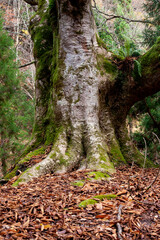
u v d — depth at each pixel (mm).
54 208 2545
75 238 1955
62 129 5543
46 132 5891
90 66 6023
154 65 6453
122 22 14766
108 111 6641
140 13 21766
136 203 2746
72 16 5863
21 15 22672
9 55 9742
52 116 5906
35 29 7582
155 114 11273
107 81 6523
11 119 10219
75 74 5883
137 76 6672
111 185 3533
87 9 5922
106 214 2383
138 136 11938
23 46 23453
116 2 19781
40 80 6918
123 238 1963
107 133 6359
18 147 10656
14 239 1890
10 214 2379
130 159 6617
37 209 2533
